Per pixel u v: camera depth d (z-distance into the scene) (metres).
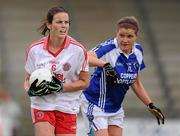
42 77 17.94
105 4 66.31
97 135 21.23
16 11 64.12
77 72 18.70
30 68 18.86
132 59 21.03
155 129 39.19
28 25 62.56
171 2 67.31
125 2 66.69
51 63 18.47
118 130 21.88
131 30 20.30
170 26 64.44
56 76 18.52
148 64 58.03
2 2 65.19
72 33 59.34
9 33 60.84
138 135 39.31
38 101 18.67
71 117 19.05
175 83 56.22
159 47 61.06
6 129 42.69
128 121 39.53
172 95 54.34
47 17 18.38
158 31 63.53
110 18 64.88
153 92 55.03
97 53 20.69
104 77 21.08
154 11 65.88
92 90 21.41
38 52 18.58
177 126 39.16
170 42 62.25
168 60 59.41
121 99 21.56
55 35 18.23
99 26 63.38
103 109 21.38
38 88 17.92
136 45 21.28
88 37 61.38
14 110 45.03
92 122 21.39
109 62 20.84
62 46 18.48
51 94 18.62
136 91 22.19
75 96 19.00
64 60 18.44
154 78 56.69
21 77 54.88
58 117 18.89
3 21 62.41
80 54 18.48
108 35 62.31
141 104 51.53
